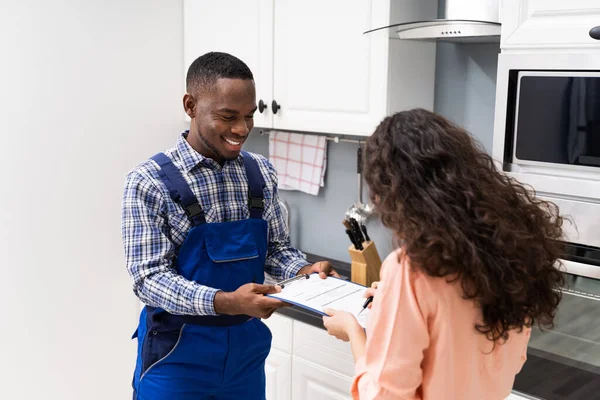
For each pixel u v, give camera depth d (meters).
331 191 2.75
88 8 2.59
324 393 2.19
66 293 2.72
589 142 1.63
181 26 2.85
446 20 1.88
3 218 2.54
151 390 1.74
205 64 1.66
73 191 2.67
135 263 1.65
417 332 1.13
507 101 1.76
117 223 2.81
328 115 2.31
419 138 1.11
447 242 1.06
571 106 1.65
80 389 2.82
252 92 1.66
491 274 1.08
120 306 2.88
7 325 2.61
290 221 2.93
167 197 1.67
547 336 1.91
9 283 2.59
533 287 1.15
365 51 2.16
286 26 2.39
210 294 1.60
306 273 1.81
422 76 2.28
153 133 2.84
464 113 2.32
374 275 2.30
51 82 2.55
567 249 1.76
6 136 2.50
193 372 1.74
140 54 2.75
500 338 1.18
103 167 2.73
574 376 1.73
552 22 1.67
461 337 1.14
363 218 2.57
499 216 1.08
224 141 1.67
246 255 1.75
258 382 1.89
